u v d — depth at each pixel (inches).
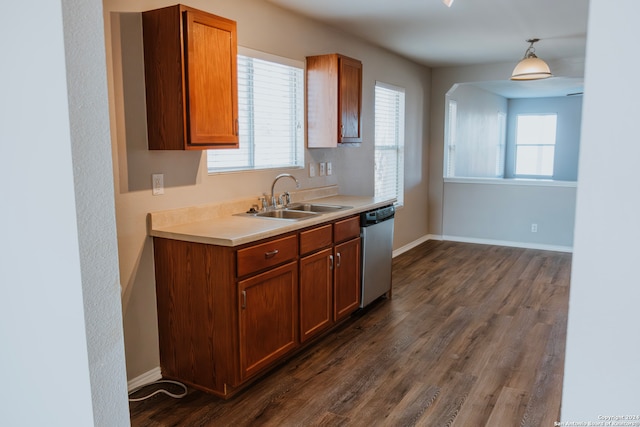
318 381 113.6
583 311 32.8
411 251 251.1
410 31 178.4
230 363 104.8
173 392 109.0
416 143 257.6
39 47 46.3
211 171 128.6
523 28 173.2
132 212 106.6
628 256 31.0
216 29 108.3
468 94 329.4
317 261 130.8
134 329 109.1
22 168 50.4
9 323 55.9
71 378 49.8
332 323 140.9
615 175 30.9
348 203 160.1
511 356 126.6
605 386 32.6
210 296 105.0
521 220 258.8
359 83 167.0
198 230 109.4
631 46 29.7
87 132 46.9
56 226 48.3
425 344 134.7
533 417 97.4
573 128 425.1
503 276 203.6
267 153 149.6
